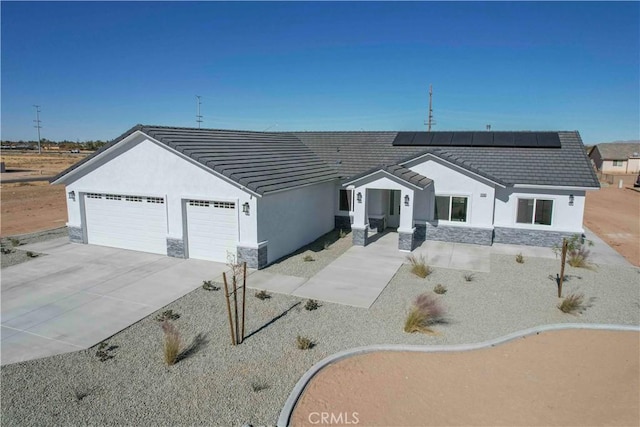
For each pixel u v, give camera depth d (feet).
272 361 32.60
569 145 77.51
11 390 28.94
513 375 30.96
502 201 69.87
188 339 36.14
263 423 25.71
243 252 55.83
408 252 64.85
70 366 32.07
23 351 34.37
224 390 28.86
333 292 47.55
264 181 56.95
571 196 66.54
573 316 41.45
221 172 54.19
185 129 65.36
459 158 76.84
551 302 45.03
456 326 38.99
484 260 60.70
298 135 100.42
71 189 66.44
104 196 64.80
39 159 336.29
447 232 71.26
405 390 29.01
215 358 33.04
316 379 30.27
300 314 41.47
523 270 56.08
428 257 62.08
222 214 57.00
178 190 58.54
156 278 51.60
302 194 67.15
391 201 81.56
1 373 31.09
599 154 281.74
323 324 39.24
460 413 26.58
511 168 71.56
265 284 49.96
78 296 45.88
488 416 26.30
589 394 28.63
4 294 46.34
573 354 34.09
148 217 61.93
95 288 48.19
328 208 78.02
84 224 67.10
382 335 37.04
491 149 79.66
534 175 68.80
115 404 27.43
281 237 61.36
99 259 59.21
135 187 61.46
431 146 85.15
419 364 32.42
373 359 33.12
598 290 48.70
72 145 619.67
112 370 31.45
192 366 31.91
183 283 49.93
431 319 39.58
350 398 28.12
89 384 29.60
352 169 81.41
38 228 81.25
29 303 43.96
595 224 92.63
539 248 67.56
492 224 69.31
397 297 46.26
